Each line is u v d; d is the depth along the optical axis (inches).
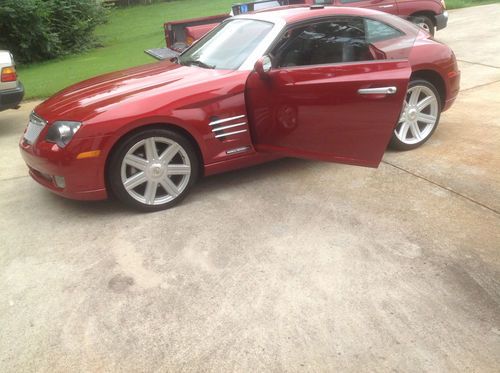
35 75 442.0
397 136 187.0
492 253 123.6
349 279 117.1
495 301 106.7
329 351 95.6
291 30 161.6
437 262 121.3
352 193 161.2
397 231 136.3
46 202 170.1
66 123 143.9
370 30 170.2
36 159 149.1
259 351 96.6
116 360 96.4
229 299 112.7
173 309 110.3
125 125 142.5
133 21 788.0
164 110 146.5
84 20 596.7
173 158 156.3
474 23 476.1
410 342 96.6
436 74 189.3
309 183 170.9
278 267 123.6
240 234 140.2
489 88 266.1
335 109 148.6
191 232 143.0
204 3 968.3
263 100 155.3
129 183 149.8
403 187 162.2
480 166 173.0
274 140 159.2
